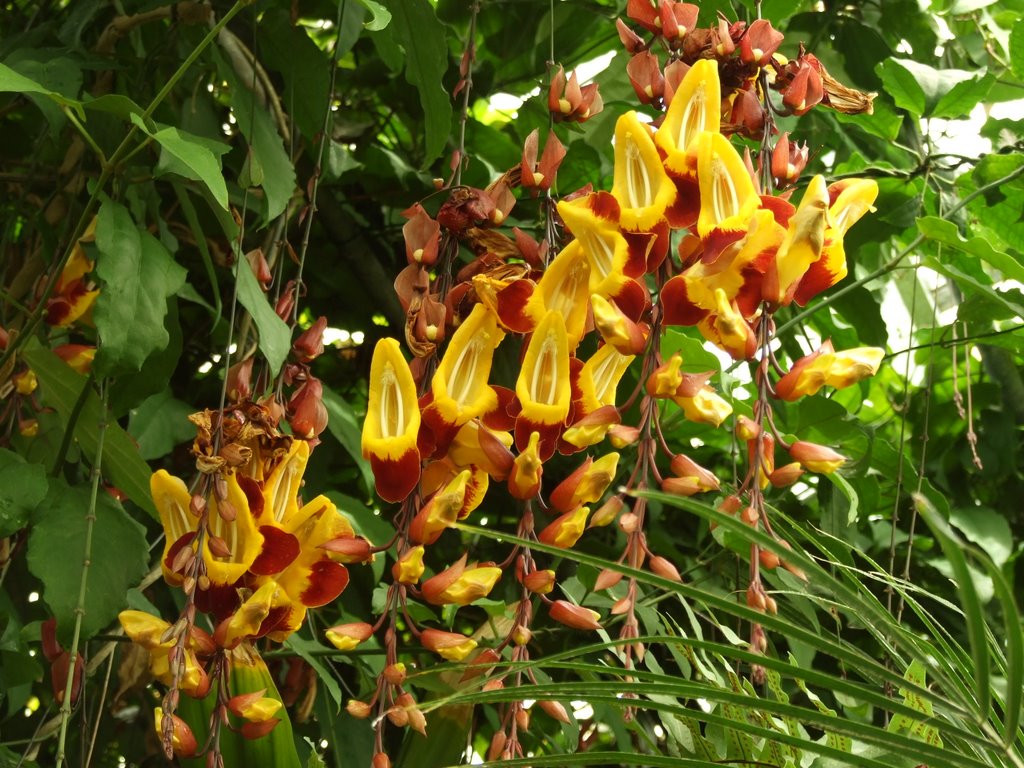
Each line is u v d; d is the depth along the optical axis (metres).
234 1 0.76
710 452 0.99
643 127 0.50
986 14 1.06
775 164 0.53
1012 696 0.39
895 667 0.67
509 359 0.81
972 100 0.83
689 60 0.55
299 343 0.58
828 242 0.51
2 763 0.66
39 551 0.59
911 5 0.99
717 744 0.56
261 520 0.53
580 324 0.52
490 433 0.50
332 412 0.81
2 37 0.91
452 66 0.97
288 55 0.76
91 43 0.82
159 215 0.79
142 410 0.79
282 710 0.56
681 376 0.49
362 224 0.98
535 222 0.93
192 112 0.75
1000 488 1.09
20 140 0.94
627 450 0.89
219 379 0.91
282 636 0.53
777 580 0.69
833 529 0.84
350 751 0.77
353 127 1.01
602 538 0.96
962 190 0.86
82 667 0.59
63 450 0.65
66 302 0.71
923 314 1.12
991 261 0.66
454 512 0.49
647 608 0.75
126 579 0.60
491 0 0.93
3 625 0.72
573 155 0.92
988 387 1.07
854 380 0.49
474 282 0.51
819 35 0.97
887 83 0.83
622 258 0.50
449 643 0.51
